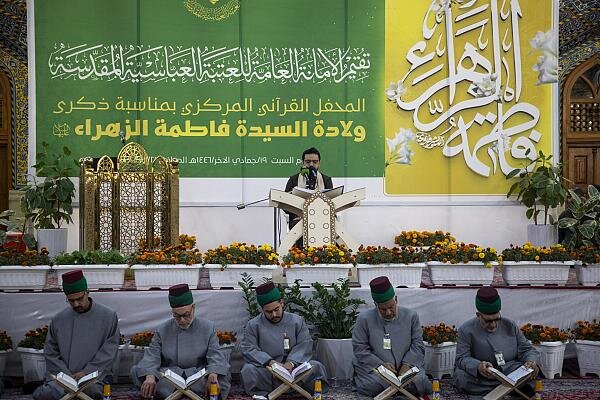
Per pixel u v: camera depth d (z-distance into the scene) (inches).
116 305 276.2
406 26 435.5
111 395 250.4
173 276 280.8
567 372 276.2
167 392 238.4
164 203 318.3
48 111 426.9
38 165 379.9
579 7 434.3
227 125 432.5
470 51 434.3
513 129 433.1
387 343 248.2
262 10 434.3
